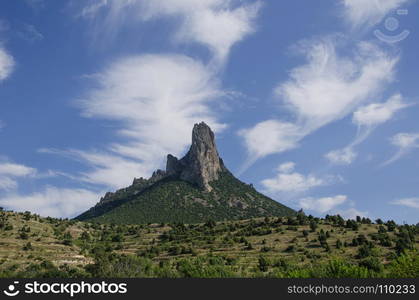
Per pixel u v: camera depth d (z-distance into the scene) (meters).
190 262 131.75
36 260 142.88
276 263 135.75
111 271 107.50
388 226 187.00
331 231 182.75
